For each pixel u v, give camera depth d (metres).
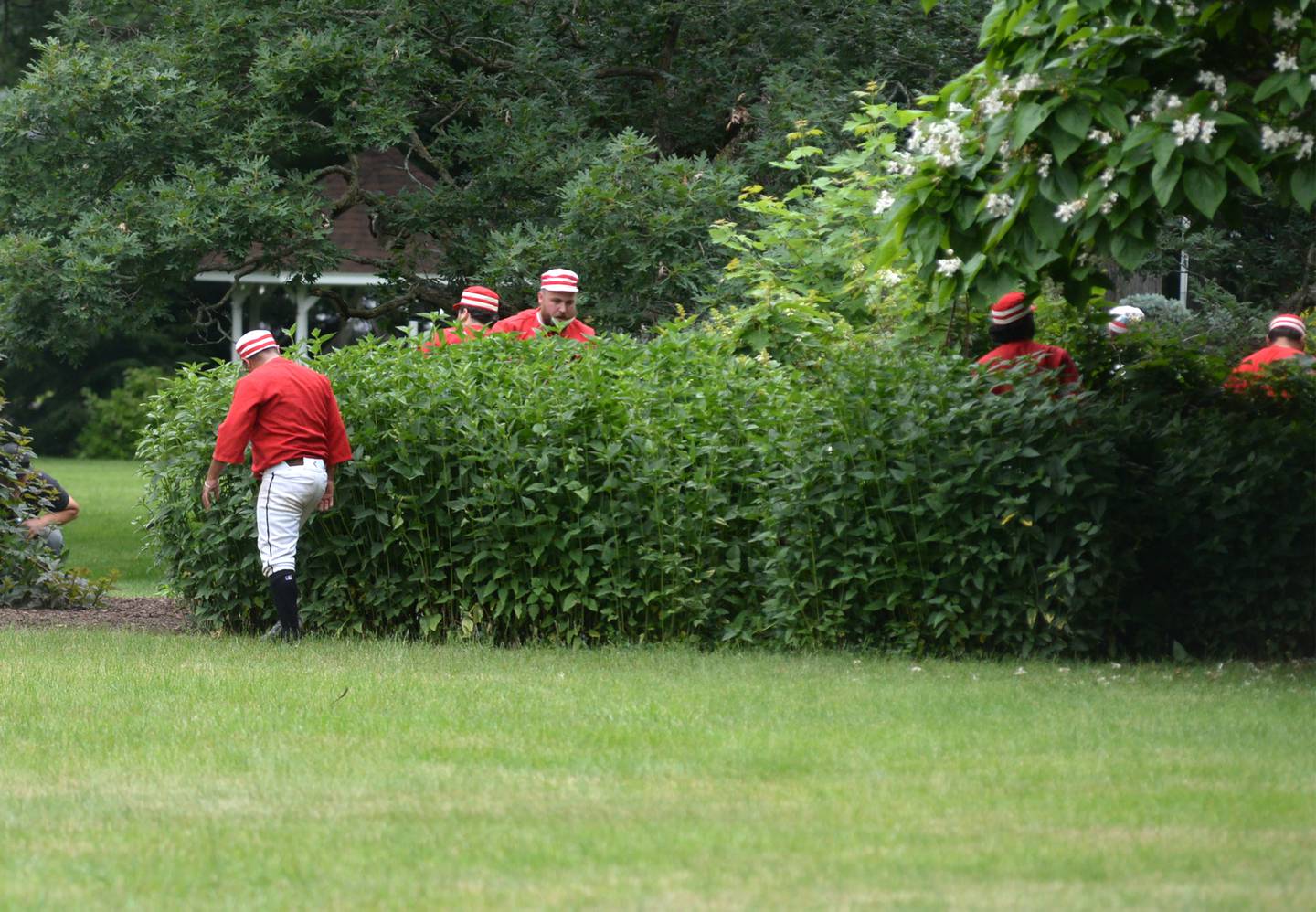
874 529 35.06
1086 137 26.97
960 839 18.47
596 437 37.66
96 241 56.00
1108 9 26.59
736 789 21.23
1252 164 27.23
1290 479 34.22
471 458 37.97
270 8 61.84
